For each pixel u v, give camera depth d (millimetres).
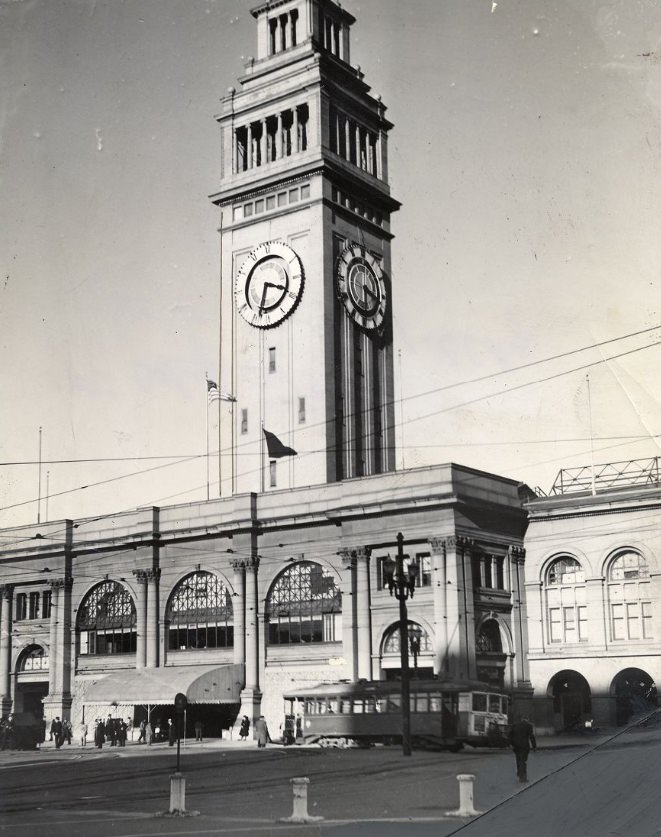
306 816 26688
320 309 82188
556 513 69500
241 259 87000
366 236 87312
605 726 65375
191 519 77750
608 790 30516
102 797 33781
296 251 84312
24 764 54812
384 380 86688
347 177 85250
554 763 39625
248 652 72938
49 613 84500
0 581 86625
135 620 79562
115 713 78938
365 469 83312
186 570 77438
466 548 66125
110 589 81500
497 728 53688
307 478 80438
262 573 73625
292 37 88812
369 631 68188
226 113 89312
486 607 67062
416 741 54875
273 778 38188
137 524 79875
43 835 25828
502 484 69875
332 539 71000
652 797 29172
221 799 31672
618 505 67375
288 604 72438
